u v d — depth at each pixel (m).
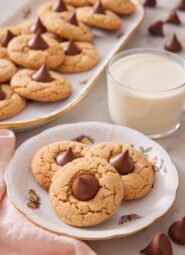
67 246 0.48
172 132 0.62
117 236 0.48
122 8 0.78
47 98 0.63
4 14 0.81
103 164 0.52
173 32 0.79
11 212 0.51
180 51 0.75
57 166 0.54
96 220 0.49
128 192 0.52
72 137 0.59
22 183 0.54
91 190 0.50
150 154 0.57
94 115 0.64
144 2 0.84
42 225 0.49
